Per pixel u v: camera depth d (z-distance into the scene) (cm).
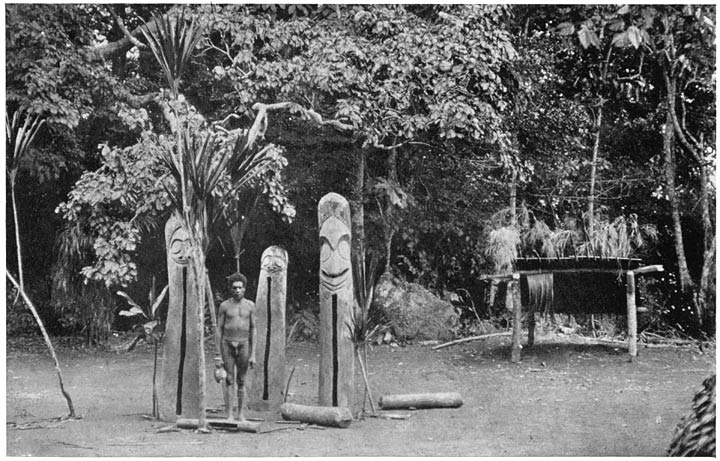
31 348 1352
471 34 1384
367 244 1574
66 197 1476
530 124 1594
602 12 780
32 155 1302
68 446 661
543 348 1336
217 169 719
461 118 1349
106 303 1405
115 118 1365
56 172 1346
